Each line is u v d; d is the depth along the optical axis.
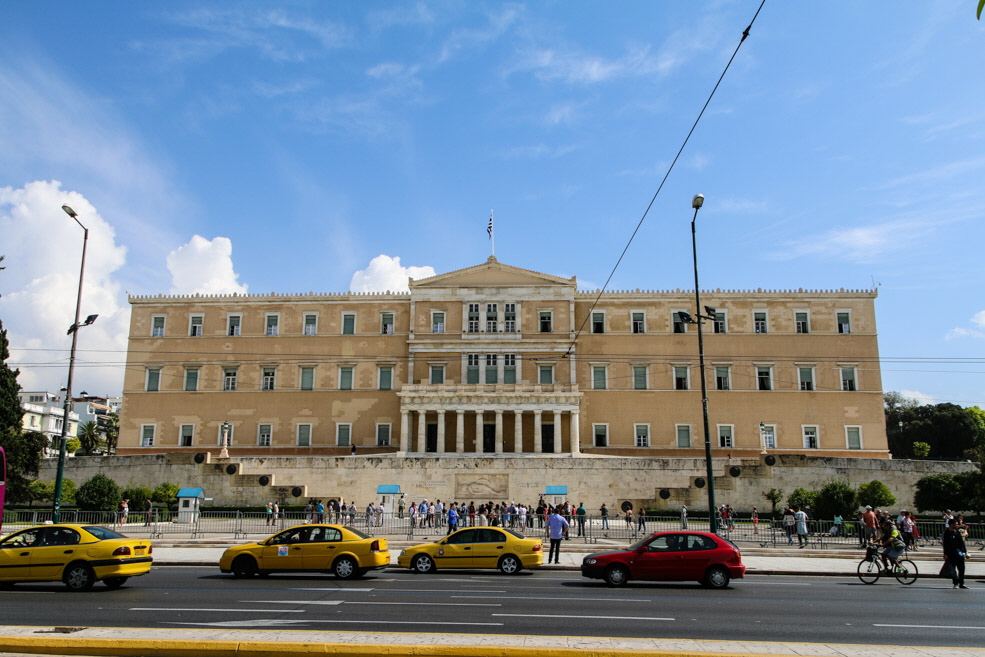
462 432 82.44
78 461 73.00
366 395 88.81
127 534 45.59
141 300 92.75
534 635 16.16
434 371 88.69
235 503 69.00
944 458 112.88
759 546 42.72
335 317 91.25
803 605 22.03
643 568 26.61
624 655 13.73
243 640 14.79
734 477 66.56
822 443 84.88
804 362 86.75
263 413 88.94
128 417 89.69
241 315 91.81
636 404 87.00
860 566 29.45
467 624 17.66
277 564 28.14
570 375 87.31
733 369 87.00
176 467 70.44
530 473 69.75
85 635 15.52
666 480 69.00
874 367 86.56
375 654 13.96
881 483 57.84
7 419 68.94
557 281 90.00
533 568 33.12
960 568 27.56
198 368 90.50
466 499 69.38
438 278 90.88
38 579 24.00
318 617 18.59
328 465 70.56
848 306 88.12
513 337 88.38
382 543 28.73
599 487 69.19
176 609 19.89
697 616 19.50
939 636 17.39
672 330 88.50
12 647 14.43
